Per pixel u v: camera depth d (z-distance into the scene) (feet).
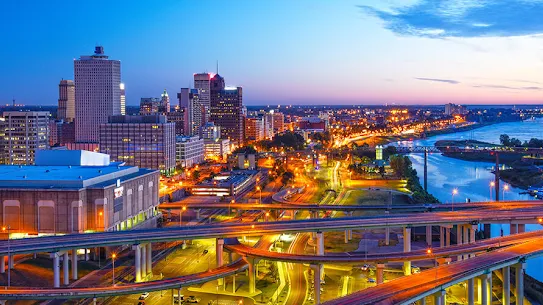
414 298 604.49
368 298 594.65
